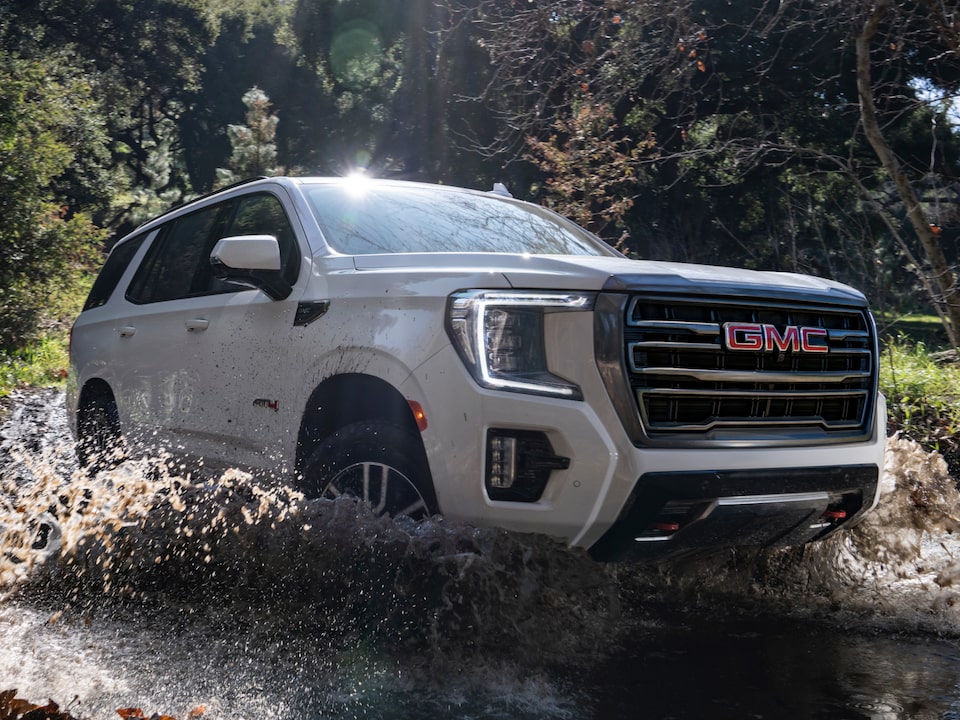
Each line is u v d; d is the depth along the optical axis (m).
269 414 4.01
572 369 3.14
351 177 4.68
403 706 2.74
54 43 38.56
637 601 3.81
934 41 8.63
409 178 27.02
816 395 3.54
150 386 4.91
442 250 4.16
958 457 7.04
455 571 3.08
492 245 4.34
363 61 31.69
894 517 4.22
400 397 3.45
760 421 3.39
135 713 2.46
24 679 2.82
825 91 19.33
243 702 2.74
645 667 3.15
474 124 21.53
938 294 8.63
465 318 3.27
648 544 3.22
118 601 3.63
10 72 18.36
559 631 3.22
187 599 3.51
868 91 8.24
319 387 3.75
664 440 3.14
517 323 3.23
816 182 11.92
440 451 3.24
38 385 12.30
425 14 26.38
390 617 3.13
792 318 3.53
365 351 3.53
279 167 26.22
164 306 4.98
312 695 2.81
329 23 32.00
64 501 4.10
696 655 3.29
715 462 3.20
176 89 41.16
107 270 6.05
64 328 17.33
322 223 4.21
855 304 3.76
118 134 45.19
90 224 17.30
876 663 3.24
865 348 3.77
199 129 44.88
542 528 3.13
